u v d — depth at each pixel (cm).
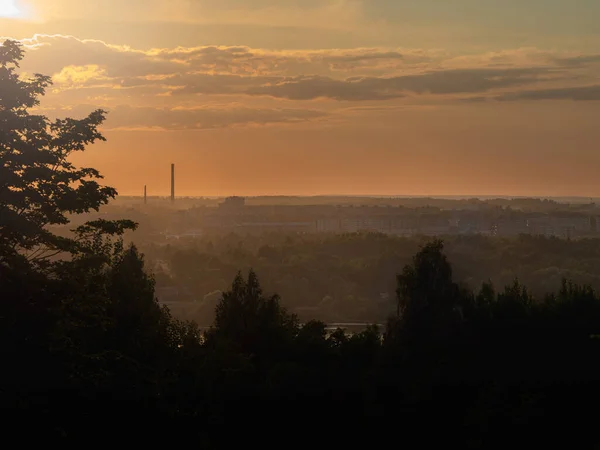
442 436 3838
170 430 3519
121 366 3331
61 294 3006
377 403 3875
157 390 3475
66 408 2998
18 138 3052
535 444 3694
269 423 3775
